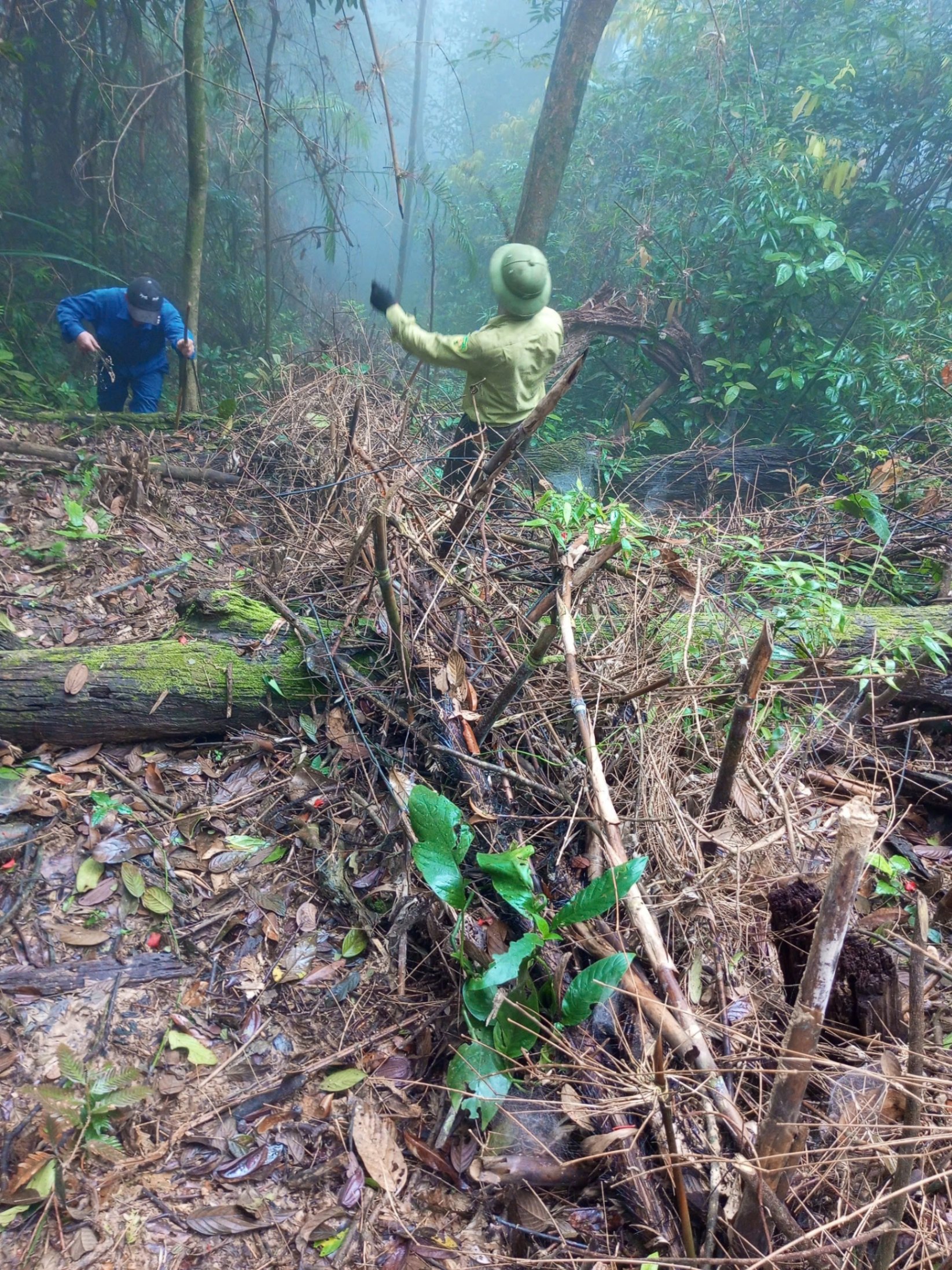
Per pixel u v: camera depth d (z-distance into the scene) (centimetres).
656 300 636
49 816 228
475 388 336
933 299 551
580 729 213
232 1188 167
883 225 668
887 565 346
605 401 687
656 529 329
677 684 256
